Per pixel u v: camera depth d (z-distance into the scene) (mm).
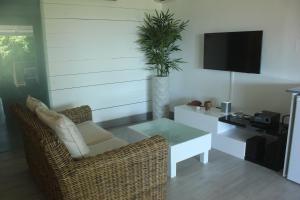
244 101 3613
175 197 2344
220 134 3307
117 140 2590
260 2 3236
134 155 1899
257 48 3262
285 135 2768
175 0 4379
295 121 2422
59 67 3758
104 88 4246
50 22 3570
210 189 2465
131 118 4656
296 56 2986
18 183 2652
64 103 3896
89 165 1744
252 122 3100
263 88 3371
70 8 3699
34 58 3516
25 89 3523
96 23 3961
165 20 4223
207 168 2859
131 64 4465
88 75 4043
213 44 3785
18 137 3547
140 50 4520
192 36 4227
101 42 4066
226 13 3648
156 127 3279
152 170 2037
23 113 2270
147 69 4688
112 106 4395
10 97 3432
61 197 1833
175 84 4730
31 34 3434
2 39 3230
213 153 3236
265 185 2514
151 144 1986
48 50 3623
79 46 3875
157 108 4453
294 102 2420
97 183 1797
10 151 3453
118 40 4230
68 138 1826
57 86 3789
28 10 3354
